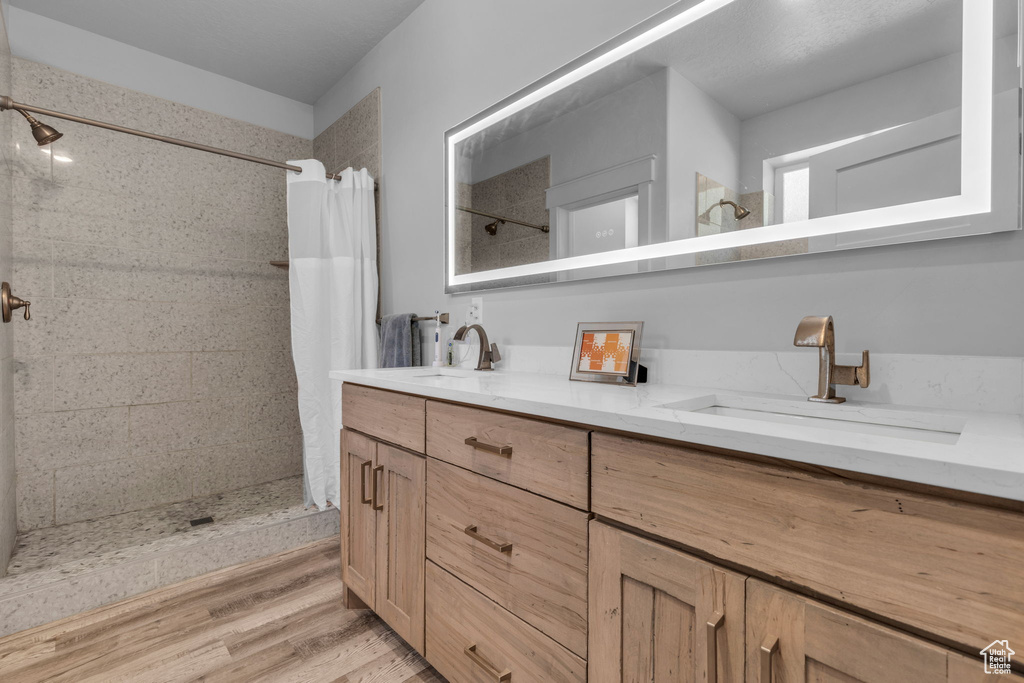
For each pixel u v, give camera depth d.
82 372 2.29
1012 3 0.87
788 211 1.13
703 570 0.70
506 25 1.79
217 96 2.73
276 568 1.95
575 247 1.57
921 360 0.96
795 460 0.61
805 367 1.10
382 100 2.48
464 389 1.16
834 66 1.07
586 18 1.53
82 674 1.33
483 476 1.09
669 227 1.33
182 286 2.57
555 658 0.92
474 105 1.93
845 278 1.06
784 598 0.63
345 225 2.29
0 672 1.33
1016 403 0.86
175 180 2.56
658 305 1.37
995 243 0.89
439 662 1.22
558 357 1.62
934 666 0.52
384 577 1.43
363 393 1.55
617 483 0.82
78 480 2.26
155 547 1.89
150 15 2.24
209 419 2.64
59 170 2.24
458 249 2.01
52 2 2.14
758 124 1.18
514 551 1.01
